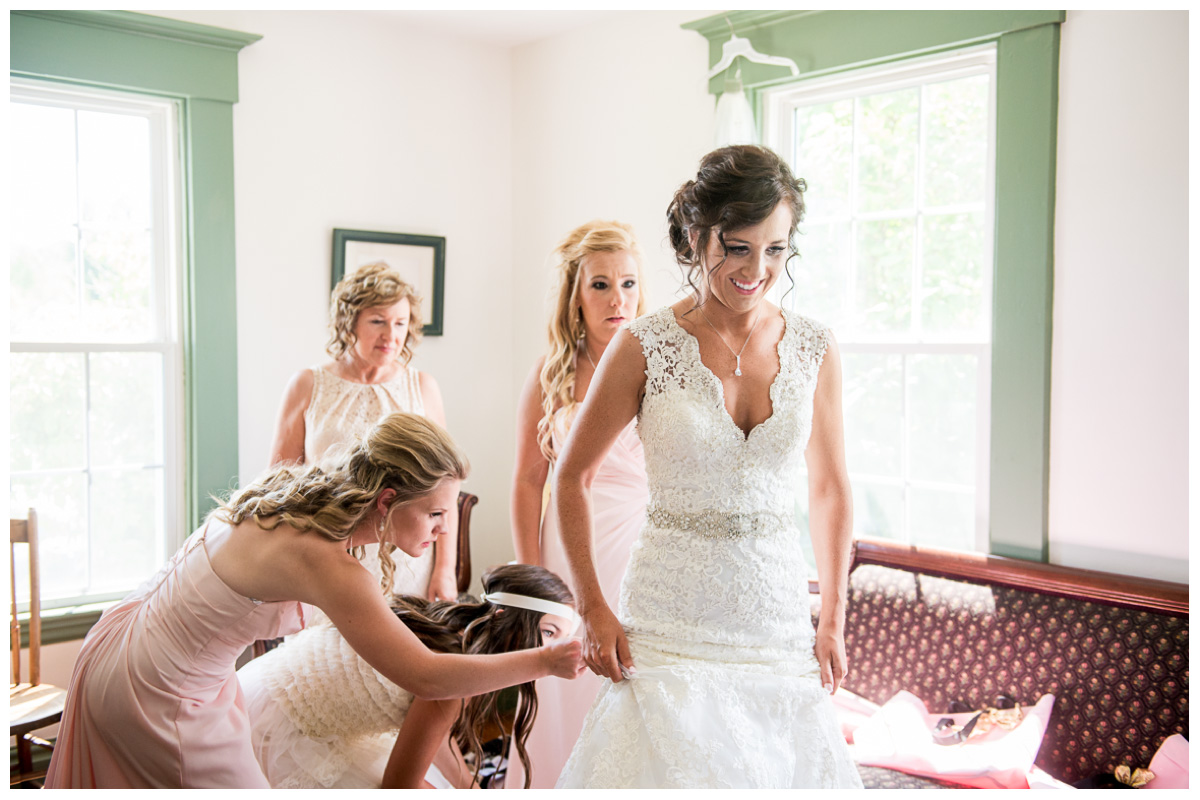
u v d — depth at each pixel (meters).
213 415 3.42
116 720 1.61
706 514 1.58
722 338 1.58
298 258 3.65
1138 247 2.43
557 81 4.04
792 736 1.55
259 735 1.89
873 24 2.94
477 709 1.96
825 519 1.72
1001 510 2.71
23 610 3.15
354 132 3.78
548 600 1.87
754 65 3.26
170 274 3.40
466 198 4.16
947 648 2.60
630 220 3.75
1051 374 2.61
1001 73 2.66
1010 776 2.19
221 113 3.39
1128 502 2.47
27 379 3.11
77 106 3.19
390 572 2.03
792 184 1.49
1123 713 2.27
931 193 2.94
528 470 2.53
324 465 1.77
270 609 1.67
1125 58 2.44
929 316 2.96
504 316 4.32
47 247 3.15
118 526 3.32
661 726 1.47
